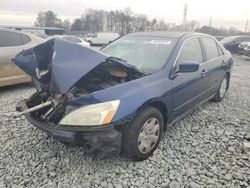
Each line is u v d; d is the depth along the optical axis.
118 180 2.79
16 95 5.70
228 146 3.55
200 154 3.33
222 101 5.62
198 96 4.30
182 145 3.54
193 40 4.28
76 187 2.67
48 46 2.93
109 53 4.11
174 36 4.10
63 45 2.83
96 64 2.73
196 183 2.77
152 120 3.13
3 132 3.81
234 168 3.05
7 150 3.32
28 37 6.21
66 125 2.71
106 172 2.91
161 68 3.44
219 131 4.02
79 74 2.63
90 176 2.84
